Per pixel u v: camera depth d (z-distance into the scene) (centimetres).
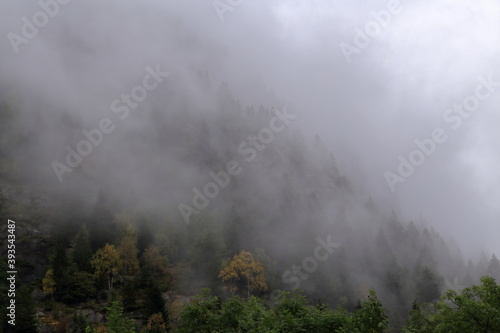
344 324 2530
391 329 8088
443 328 2372
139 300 7462
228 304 2959
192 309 2869
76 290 7344
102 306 7238
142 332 6034
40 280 7800
